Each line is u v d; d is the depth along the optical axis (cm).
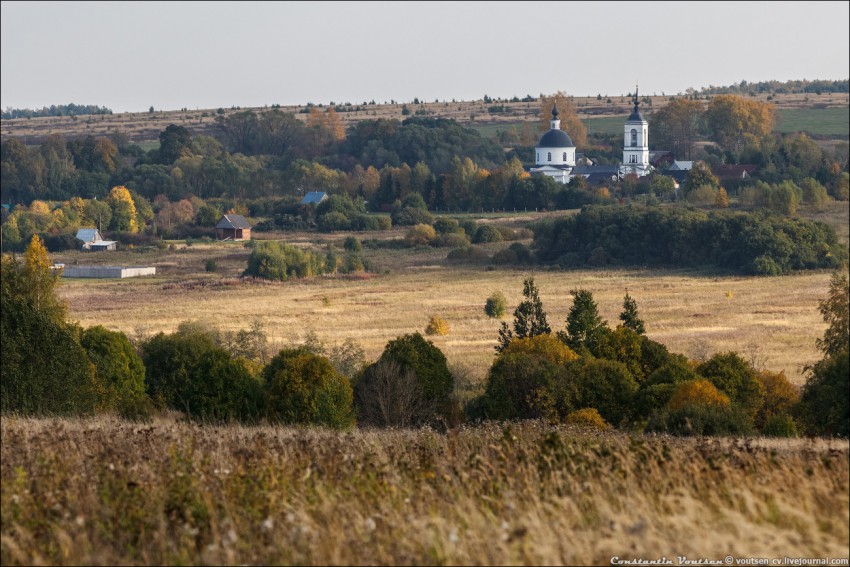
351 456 5634
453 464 5466
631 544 3994
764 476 5003
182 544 4297
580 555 3931
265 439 6544
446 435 7281
